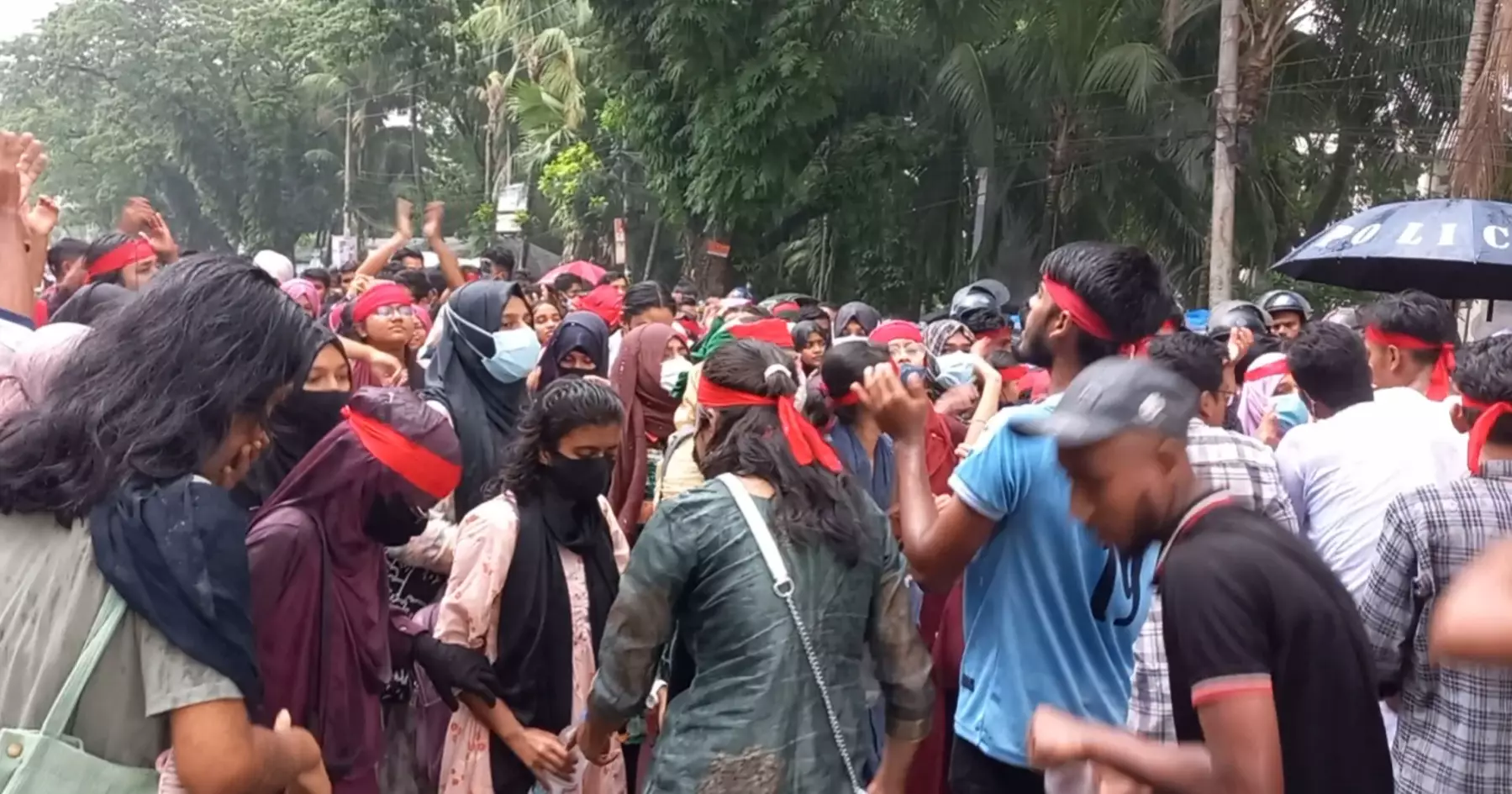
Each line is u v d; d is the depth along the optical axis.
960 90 18.28
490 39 29.98
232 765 1.66
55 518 1.71
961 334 6.72
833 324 8.91
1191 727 1.92
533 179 31.39
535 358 4.51
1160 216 20.11
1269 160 20.08
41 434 1.71
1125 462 1.94
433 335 5.93
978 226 19.78
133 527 1.66
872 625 2.72
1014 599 2.67
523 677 3.17
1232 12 14.05
